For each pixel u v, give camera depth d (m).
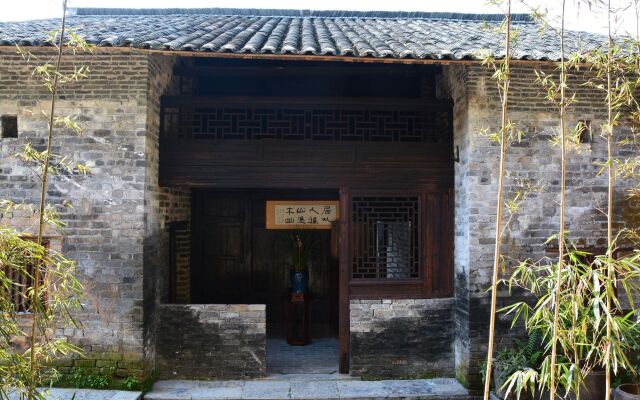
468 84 5.82
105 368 5.59
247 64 6.90
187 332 6.06
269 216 8.64
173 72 6.42
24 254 3.33
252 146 6.26
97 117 5.67
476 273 5.80
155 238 6.09
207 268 8.66
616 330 3.06
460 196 6.12
